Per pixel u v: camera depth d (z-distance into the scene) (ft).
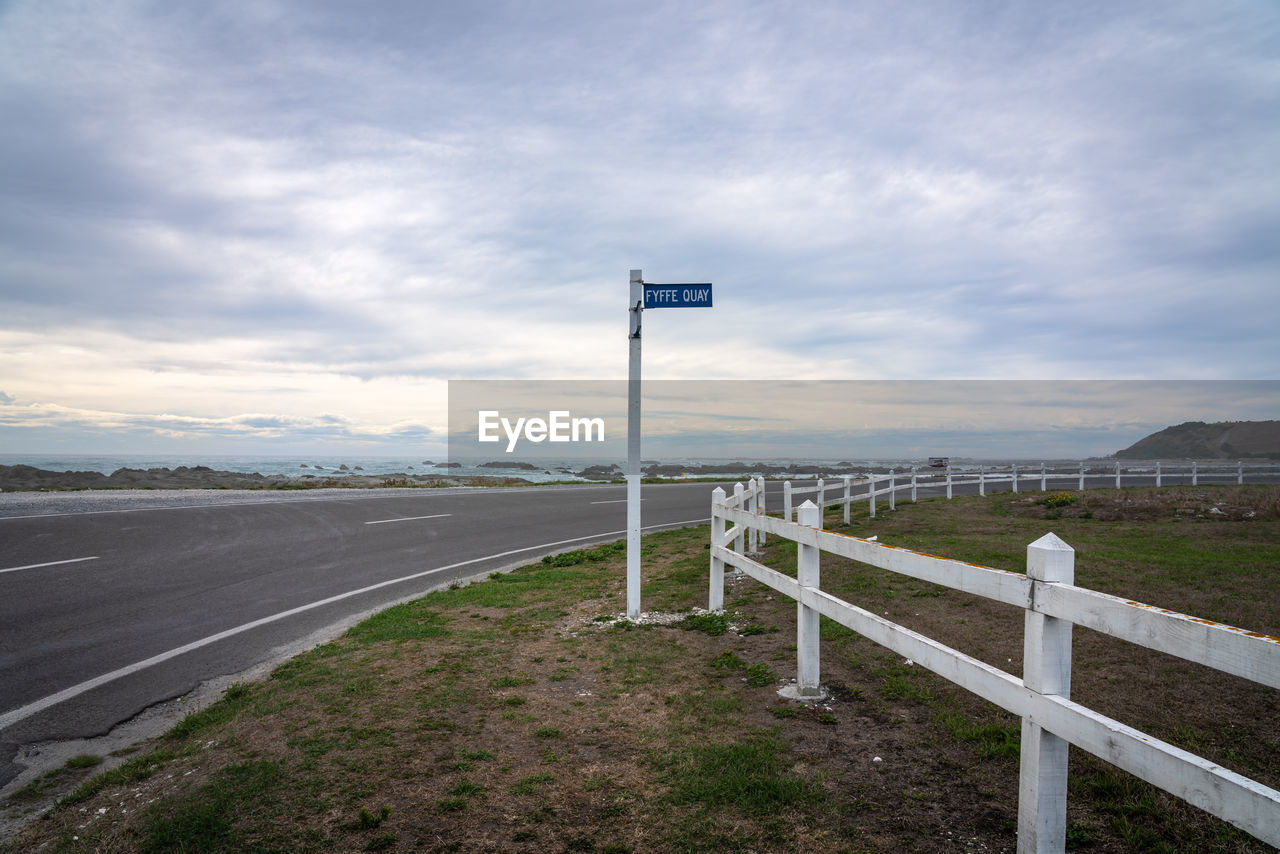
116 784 13.70
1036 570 9.44
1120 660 17.89
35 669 21.42
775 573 19.92
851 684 18.08
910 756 13.76
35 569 35.58
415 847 11.02
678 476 165.48
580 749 14.60
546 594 31.63
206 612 28.48
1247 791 6.23
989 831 10.98
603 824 11.67
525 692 18.24
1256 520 46.37
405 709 16.98
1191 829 10.59
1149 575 26.32
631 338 27.04
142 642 24.27
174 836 11.32
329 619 27.66
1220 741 13.17
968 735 14.46
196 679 20.63
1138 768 7.53
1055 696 9.11
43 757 15.53
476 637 24.00
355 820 11.80
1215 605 21.70
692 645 22.67
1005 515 56.13
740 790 12.59
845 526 50.47
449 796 12.60
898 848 10.69
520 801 12.43
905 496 85.05
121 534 47.16
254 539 47.11
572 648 22.53
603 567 39.45
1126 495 62.85
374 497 80.74
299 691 18.42
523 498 85.20
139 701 18.90
